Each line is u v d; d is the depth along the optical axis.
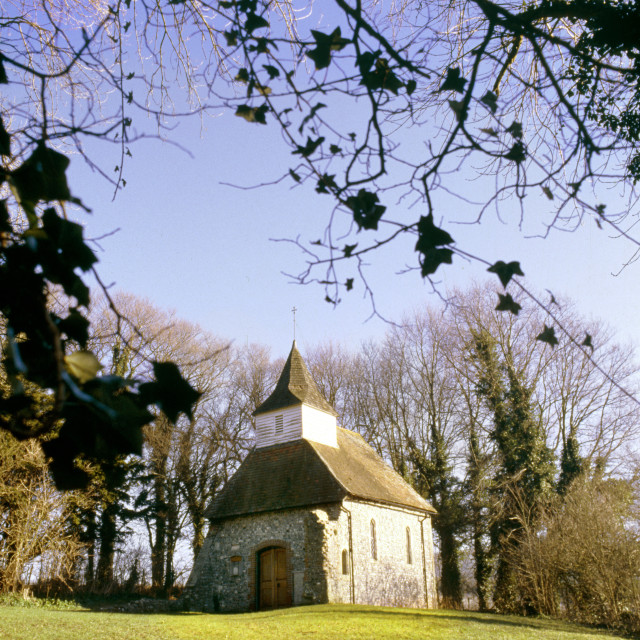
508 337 35.41
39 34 5.27
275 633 14.98
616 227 3.56
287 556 24.52
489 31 3.68
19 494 24.39
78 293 2.40
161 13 5.42
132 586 32.97
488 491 34.09
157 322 32.19
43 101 2.56
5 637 13.30
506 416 33.34
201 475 37.62
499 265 3.14
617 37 5.07
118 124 3.62
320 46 3.48
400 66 3.51
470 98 3.40
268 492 26.41
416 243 3.16
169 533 36.34
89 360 2.07
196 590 26.08
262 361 43.03
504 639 15.23
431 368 42.25
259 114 3.53
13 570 24.34
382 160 3.51
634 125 7.53
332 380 46.16
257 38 3.64
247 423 40.91
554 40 3.77
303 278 3.36
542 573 26.02
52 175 2.38
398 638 14.45
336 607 21.17
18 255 2.30
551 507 28.19
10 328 2.23
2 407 2.13
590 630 20.25
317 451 27.09
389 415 43.09
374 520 27.25
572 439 33.59
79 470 2.28
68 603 25.62
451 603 32.69
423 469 39.00
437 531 36.84
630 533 24.08
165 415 2.31
